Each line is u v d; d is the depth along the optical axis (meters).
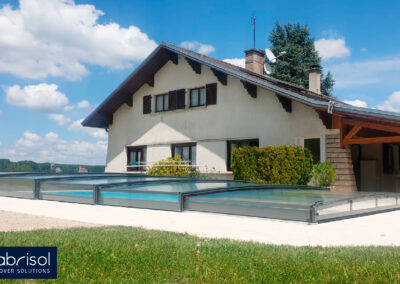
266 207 8.62
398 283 4.18
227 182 14.27
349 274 4.43
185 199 9.85
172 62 21.84
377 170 18.06
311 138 16.25
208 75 20.05
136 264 4.84
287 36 39.28
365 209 9.88
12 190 13.88
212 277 4.38
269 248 5.54
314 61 38.56
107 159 25.20
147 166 21.55
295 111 16.58
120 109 24.62
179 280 4.33
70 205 11.12
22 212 9.62
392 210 11.07
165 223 7.98
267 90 17.53
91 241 5.88
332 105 14.28
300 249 5.52
